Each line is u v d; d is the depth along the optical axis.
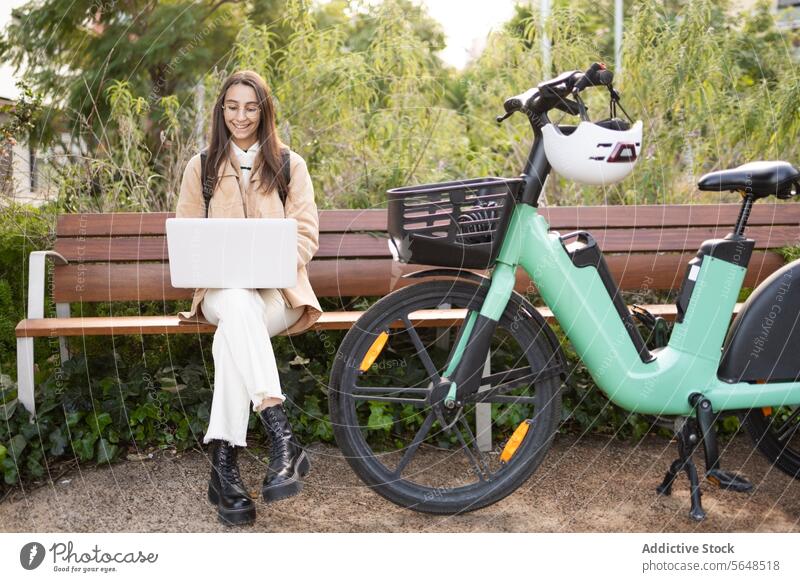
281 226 2.31
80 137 4.48
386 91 4.40
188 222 2.29
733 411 2.42
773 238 3.35
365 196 3.97
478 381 2.29
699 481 2.57
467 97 4.95
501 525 2.36
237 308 2.29
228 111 2.52
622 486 2.61
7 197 3.73
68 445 2.71
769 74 5.27
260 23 5.18
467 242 2.22
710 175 2.36
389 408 2.96
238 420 2.31
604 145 2.16
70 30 5.00
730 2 5.48
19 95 4.05
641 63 4.21
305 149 4.14
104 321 2.73
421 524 2.37
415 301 2.30
